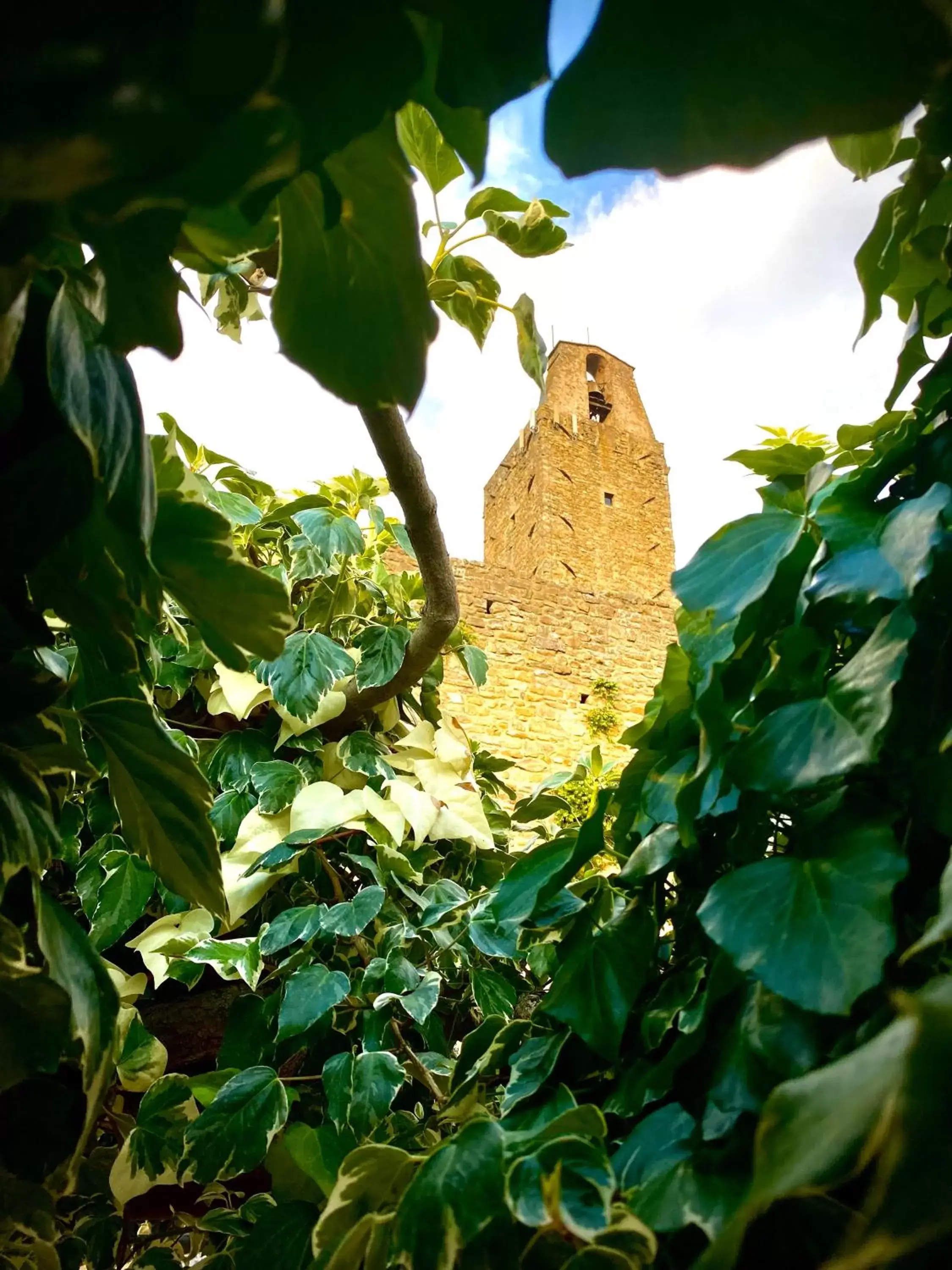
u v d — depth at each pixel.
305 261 0.33
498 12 0.23
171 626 0.86
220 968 1.09
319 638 1.39
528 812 1.37
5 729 0.55
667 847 0.60
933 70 0.20
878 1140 0.24
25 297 0.37
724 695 0.57
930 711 0.44
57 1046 0.47
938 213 0.50
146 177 0.21
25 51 0.19
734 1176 0.41
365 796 1.28
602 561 12.68
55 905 0.54
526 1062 0.63
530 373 0.84
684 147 0.22
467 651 1.74
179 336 0.33
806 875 0.43
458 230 0.85
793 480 0.67
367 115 0.23
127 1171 0.93
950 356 0.52
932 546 0.43
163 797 0.63
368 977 1.11
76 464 0.45
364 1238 0.49
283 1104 0.95
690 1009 0.51
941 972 0.40
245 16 0.20
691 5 0.21
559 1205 0.39
